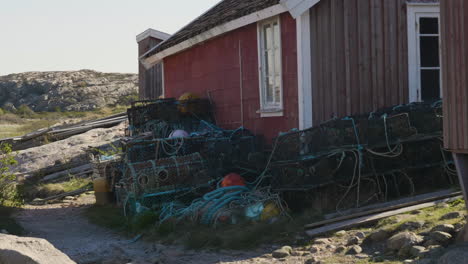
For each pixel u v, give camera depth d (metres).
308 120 10.12
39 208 14.03
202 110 13.53
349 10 10.30
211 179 10.70
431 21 10.72
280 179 9.48
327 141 9.02
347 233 7.49
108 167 13.42
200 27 13.55
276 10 10.44
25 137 25.80
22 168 20.03
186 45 14.14
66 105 101.25
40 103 104.38
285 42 10.68
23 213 13.03
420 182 9.70
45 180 18.19
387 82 10.44
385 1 10.47
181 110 13.57
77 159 19.83
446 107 6.49
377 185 9.36
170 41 15.42
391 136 9.05
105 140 23.03
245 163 11.12
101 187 13.36
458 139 6.30
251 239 7.75
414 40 10.58
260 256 7.05
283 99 10.80
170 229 8.96
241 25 11.70
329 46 10.22
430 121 9.41
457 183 9.59
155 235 8.93
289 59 10.58
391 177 9.49
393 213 7.86
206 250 7.68
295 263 6.50
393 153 9.18
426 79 10.70
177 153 11.42
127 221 10.18
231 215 8.82
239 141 11.44
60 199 15.47
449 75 6.42
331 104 10.20
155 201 10.46
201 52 14.02
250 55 11.94
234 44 12.51
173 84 15.73
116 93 107.44
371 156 9.07
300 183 9.02
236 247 7.64
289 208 9.41
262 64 11.52
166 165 10.55
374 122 8.98
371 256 6.29
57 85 112.50
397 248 6.27
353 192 9.17
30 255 5.85
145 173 10.35
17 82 115.62
